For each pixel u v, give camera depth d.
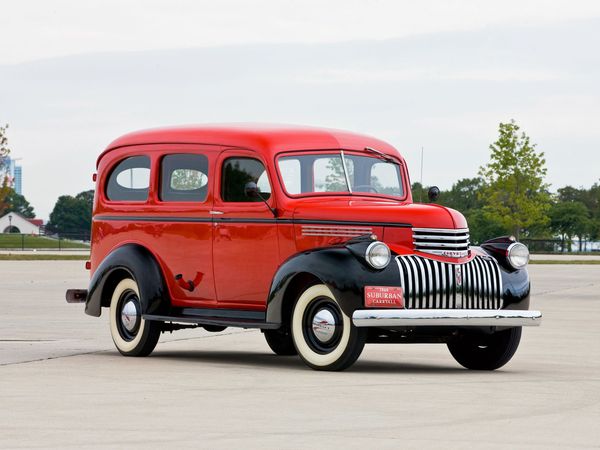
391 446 8.30
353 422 9.41
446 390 11.58
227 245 14.71
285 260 13.75
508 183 85.38
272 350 16.30
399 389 11.62
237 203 14.66
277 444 8.38
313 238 13.98
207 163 15.05
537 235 118.00
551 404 10.58
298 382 12.19
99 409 10.11
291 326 13.68
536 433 8.89
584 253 101.94
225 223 14.73
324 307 13.39
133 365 14.03
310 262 13.27
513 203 87.12
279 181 14.29
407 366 14.37
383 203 14.60
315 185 14.61
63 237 149.50
